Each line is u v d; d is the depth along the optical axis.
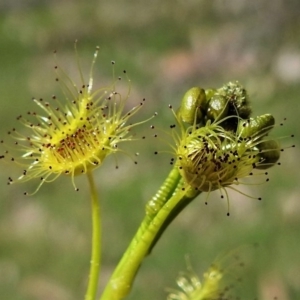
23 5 0.16
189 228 0.10
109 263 0.09
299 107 0.11
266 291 0.09
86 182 0.11
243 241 0.09
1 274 0.09
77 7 0.16
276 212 0.10
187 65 0.13
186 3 0.15
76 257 0.09
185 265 0.09
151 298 0.09
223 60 0.13
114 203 0.10
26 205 0.10
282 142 0.11
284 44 0.13
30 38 0.15
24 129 0.12
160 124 0.12
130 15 0.15
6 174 0.11
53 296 0.09
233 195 0.10
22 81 0.13
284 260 0.09
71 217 0.10
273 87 0.12
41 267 0.09
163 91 0.13
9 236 0.10
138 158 0.11
